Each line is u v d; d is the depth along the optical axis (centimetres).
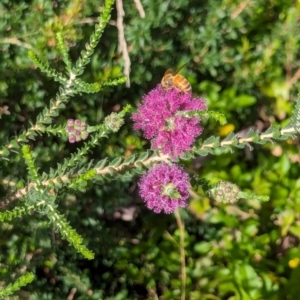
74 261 28
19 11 23
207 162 28
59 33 17
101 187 27
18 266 24
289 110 30
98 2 24
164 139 18
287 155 29
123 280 28
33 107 25
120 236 30
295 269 26
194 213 29
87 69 26
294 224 28
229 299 25
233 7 27
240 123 32
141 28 26
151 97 18
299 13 28
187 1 26
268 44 29
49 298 25
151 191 17
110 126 18
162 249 28
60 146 26
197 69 30
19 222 25
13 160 24
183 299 26
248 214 28
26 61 24
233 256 27
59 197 20
